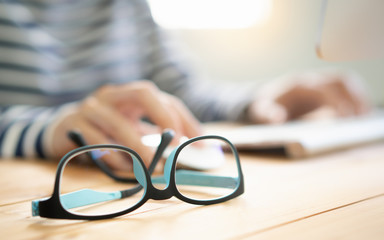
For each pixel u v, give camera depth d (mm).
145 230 269
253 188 396
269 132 731
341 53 412
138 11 1452
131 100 633
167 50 1423
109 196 339
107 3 1363
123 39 1365
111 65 1298
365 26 386
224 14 2184
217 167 438
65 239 256
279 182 419
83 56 1259
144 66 1400
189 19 2135
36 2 1220
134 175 361
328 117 1232
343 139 639
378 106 2037
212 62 2203
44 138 680
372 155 592
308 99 1227
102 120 562
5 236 266
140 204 328
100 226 285
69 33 1272
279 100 1195
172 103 646
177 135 598
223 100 1226
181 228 270
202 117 1225
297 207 309
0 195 406
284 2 2180
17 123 780
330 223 260
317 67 2145
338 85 1249
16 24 1082
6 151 719
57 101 1165
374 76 2057
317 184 397
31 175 532
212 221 283
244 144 635
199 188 387
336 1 376
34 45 1110
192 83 1370
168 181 346
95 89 1252
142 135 589
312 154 582
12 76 1044
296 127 842
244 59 2258
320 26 392
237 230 257
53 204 298
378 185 376
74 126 596
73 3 1311
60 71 1200
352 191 355
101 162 410
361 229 244
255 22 2223
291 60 2211
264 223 270
